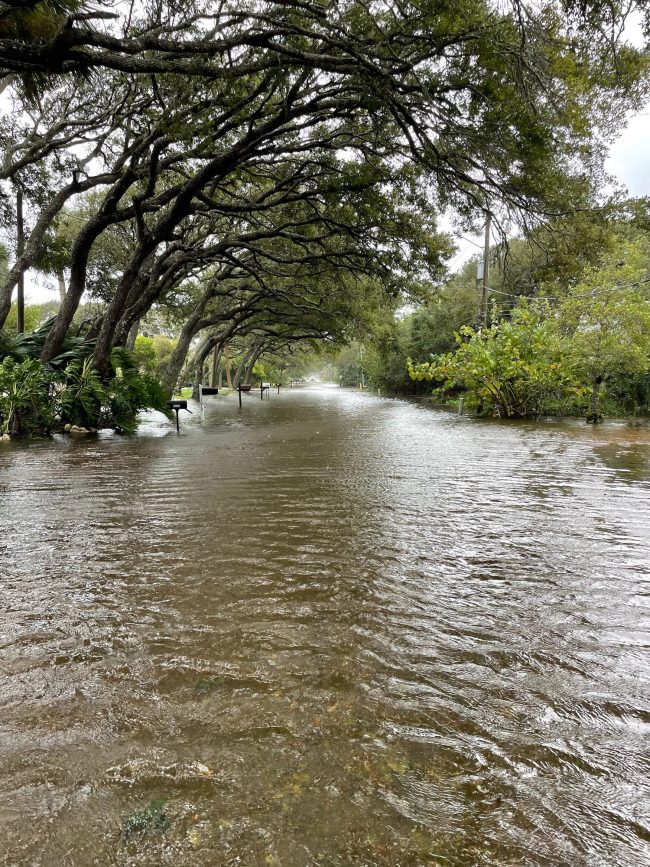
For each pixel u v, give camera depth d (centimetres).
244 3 831
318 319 2903
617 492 568
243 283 2605
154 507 493
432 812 142
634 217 973
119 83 1223
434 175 1152
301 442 1036
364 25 764
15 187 1612
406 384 3509
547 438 1102
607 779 156
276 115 1091
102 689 200
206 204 1327
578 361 1503
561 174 983
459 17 743
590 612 271
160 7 811
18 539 393
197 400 3030
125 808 144
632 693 201
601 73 733
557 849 131
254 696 195
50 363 1330
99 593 291
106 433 1245
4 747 168
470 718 184
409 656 226
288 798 147
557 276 1095
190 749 167
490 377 1644
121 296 1347
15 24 596
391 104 874
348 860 127
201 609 271
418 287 1698
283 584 304
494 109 877
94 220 1276
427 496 543
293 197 1369
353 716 184
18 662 220
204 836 134
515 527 428
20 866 126
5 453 896
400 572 325
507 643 238
